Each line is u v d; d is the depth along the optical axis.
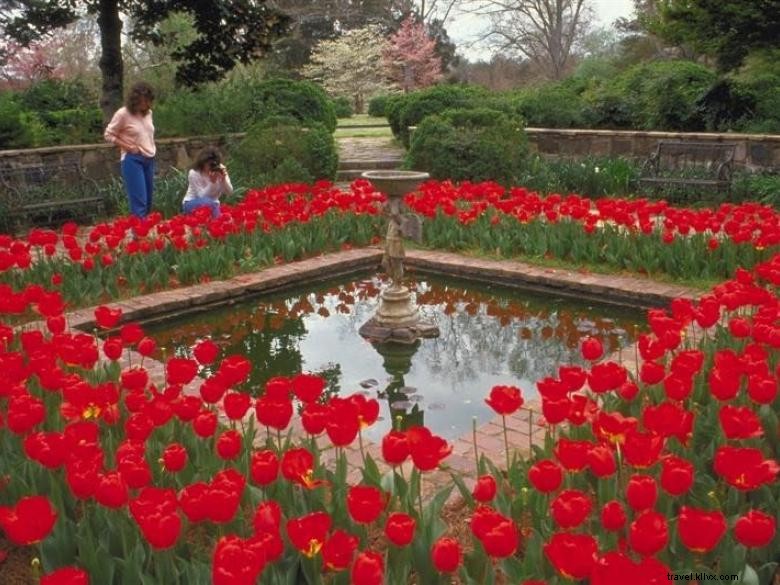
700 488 2.97
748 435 2.75
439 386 5.50
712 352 4.34
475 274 7.95
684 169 11.73
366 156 16.62
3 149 12.13
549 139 14.09
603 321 6.82
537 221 8.42
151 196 9.35
